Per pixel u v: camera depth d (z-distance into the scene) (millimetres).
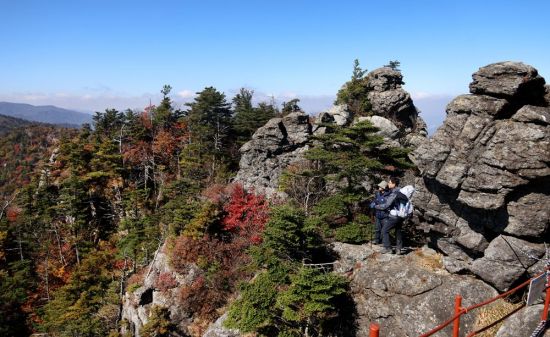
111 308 35469
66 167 62688
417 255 15359
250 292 16469
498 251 12312
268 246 17922
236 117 64188
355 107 47719
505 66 12367
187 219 34875
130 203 51500
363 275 15430
